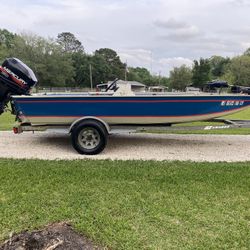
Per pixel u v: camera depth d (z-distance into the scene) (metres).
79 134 6.60
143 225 3.45
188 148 7.29
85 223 3.43
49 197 4.11
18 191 4.30
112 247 3.05
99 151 6.62
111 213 3.70
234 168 5.51
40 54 60.69
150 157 6.43
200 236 3.27
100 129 6.55
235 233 3.32
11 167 5.40
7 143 7.62
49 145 7.44
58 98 6.62
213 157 6.50
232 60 65.00
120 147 7.34
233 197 4.21
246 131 9.41
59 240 2.97
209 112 6.84
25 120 6.84
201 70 61.38
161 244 3.12
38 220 3.49
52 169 5.29
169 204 3.96
